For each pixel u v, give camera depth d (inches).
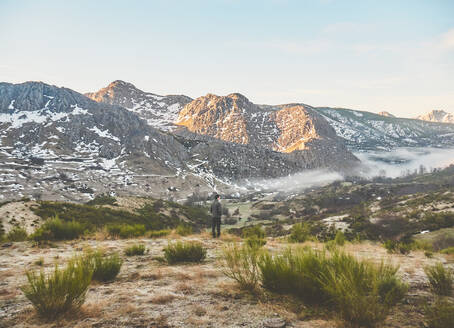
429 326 109.1
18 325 111.9
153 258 288.8
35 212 2004.2
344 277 131.0
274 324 110.0
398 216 4421.8
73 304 131.1
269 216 7224.4
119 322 114.0
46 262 264.7
